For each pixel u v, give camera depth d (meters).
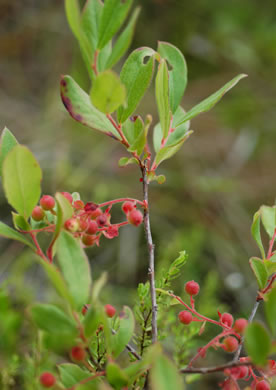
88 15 0.44
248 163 1.67
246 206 1.56
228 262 1.31
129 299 1.07
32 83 1.71
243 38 1.85
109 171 1.51
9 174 0.43
